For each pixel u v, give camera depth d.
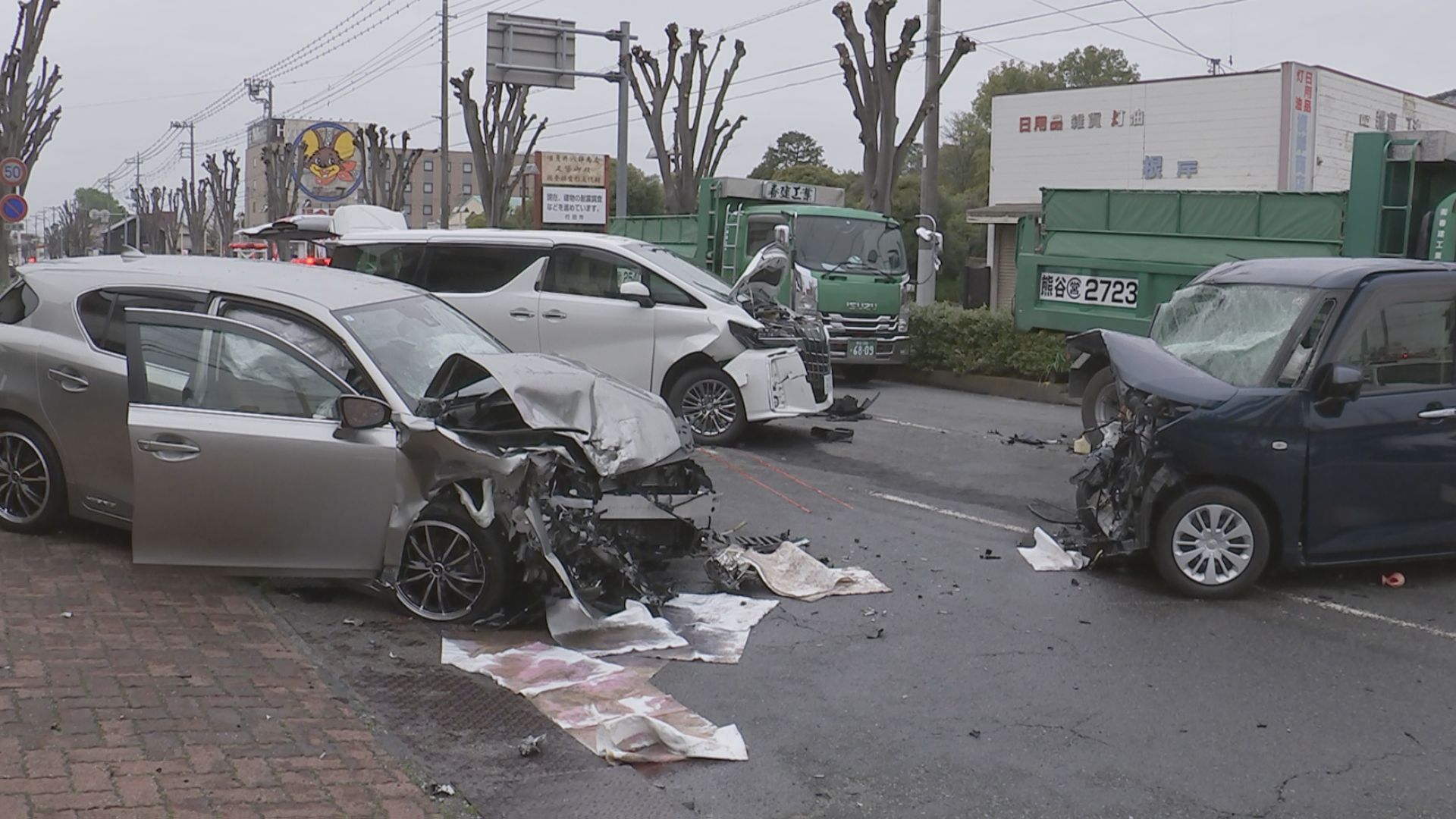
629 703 5.34
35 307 7.05
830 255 17.22
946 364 17.80
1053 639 6.48
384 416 6.10
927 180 19.83
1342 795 4.72
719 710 5.39
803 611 6.81
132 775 4.14
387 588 6.34
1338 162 25.77
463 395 6.54
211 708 4.81
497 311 11.73
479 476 6.00
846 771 4.82
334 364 6.41
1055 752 5.05
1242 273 8.53
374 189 50.97
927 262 19.64
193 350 6.31
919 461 11.27
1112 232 14.23
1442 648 6.42
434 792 4.32
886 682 5.79
